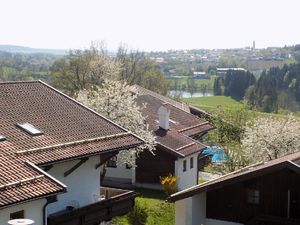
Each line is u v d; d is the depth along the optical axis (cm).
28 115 2234
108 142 2297
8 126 2073
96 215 2214
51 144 2061
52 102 2458
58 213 2038
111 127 2458
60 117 2344
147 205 3167
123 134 2430
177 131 4247
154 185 3800
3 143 1927
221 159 4684
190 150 3934
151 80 8562
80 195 2248
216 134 5203
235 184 2188
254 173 2050
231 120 5253
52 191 1734
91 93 3759
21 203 1650
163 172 3778
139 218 2923
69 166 2158
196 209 2228
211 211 2245
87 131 2311
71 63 7688
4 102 2259
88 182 2298
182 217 2239
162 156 3781
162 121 4075
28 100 2373
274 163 2100
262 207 2130
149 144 3516
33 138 2053
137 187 3816
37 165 1878
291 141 4284
